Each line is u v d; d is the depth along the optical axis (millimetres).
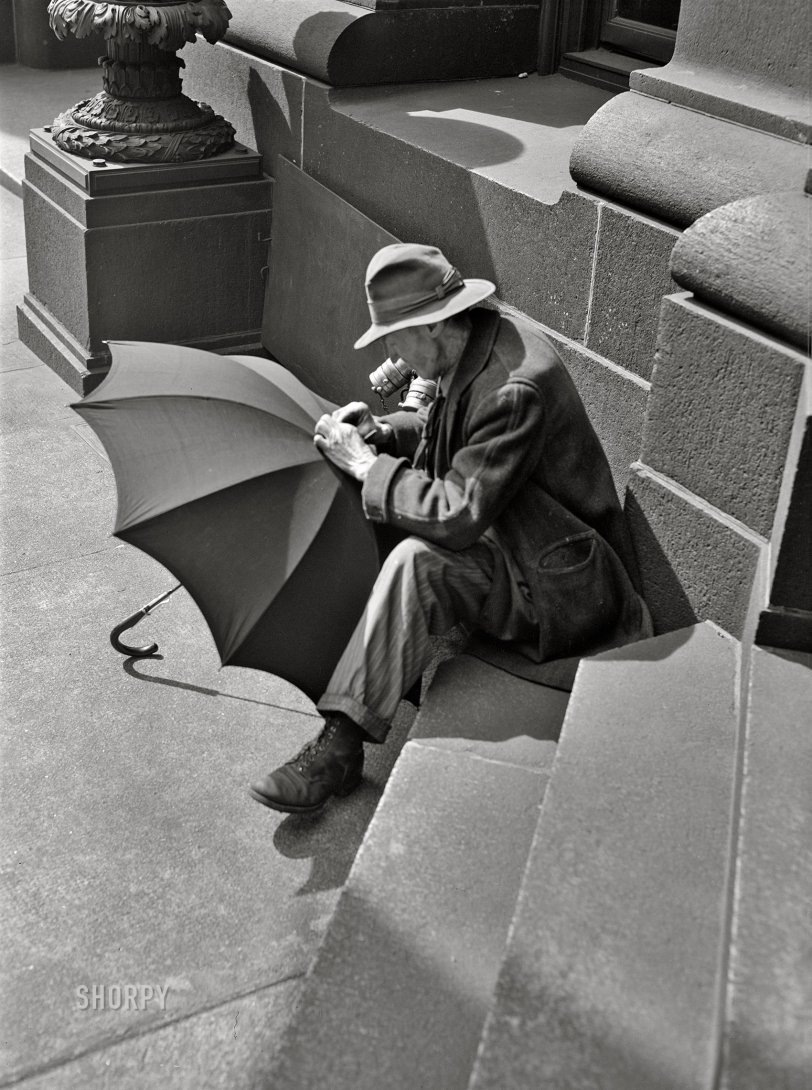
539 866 2621
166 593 4055
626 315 3951
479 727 3373
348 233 5293
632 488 3650
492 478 3252
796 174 3365
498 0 5684
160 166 5594
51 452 5402
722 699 3158
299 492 3377
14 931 3145
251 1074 2812
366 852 3008
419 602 3354
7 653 4156
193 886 3299
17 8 10398
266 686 4082
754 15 3537
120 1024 2914
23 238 7594
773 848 2469
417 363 3395
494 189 4418
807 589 3004
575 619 3482
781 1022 2111
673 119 3732
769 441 3186
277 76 5668
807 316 3029
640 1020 2307
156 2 5355
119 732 3830
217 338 6070
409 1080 2531
